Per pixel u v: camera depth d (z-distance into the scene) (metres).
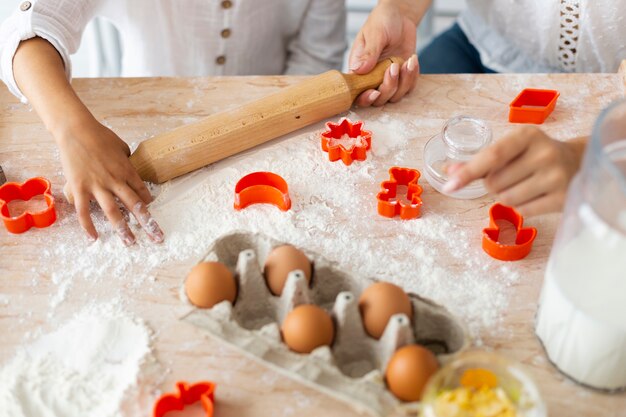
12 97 1.05
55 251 0.83
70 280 0.79
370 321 0.69
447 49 1.47
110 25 1.67
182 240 0.83
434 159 0.93
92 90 1.06
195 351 0.72
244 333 0.69
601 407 0.66
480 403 0.58
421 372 0.62
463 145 0.90
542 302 0.70
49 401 0.68
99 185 0.86
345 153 0.92
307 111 0.97
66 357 0.72
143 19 1.24
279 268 0.73
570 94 1.04
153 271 0.80
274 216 0.86
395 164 0.94
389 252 0.82
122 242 0.83
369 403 0.63
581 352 0.65
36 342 0.73
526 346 0.71
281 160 0.95
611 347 0.62
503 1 1.26
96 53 1.72
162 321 0.75
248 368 0.70
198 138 0.91
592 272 0.63
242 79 1.08
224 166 0.94
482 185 0.89
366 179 0.92
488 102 1.03
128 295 0.77
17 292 0.78
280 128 0.96
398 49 1.15
